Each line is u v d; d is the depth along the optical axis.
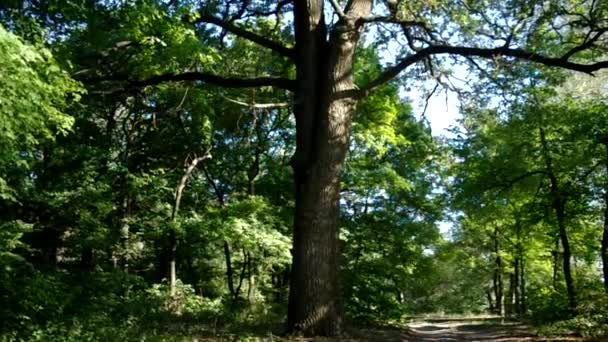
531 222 24.80
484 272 53.41
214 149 25.72
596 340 15.66
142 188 21.61
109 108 21.55
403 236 24.58
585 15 15.30
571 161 20.58
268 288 29.23
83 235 19.55
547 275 43.66
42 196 18.02
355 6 14.43
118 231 20.75
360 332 14.60
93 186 19.12
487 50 14.62
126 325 13.12
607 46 14.92
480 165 24.27
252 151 26.50
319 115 13.68
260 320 17.69
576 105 20.92
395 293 24.05
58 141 18.69
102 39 12.29
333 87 13.69
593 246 27.05
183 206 25.38
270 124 24.86
